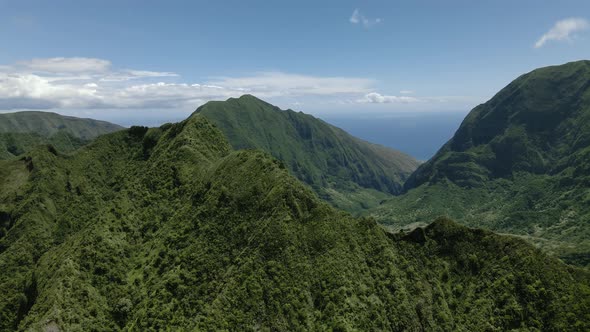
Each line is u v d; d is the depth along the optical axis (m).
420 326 96.75
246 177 129.50
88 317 107.19
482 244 107.81
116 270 122.38
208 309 99.44
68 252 126.44
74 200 177.12
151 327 102.19
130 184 162.00
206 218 126.06
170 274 114.19
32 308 107.69
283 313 96.94
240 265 106.62
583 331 87.62
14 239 160.75
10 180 186.25
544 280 96.75
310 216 114.00
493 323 94.12
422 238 112.94
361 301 98.81
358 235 113.12
